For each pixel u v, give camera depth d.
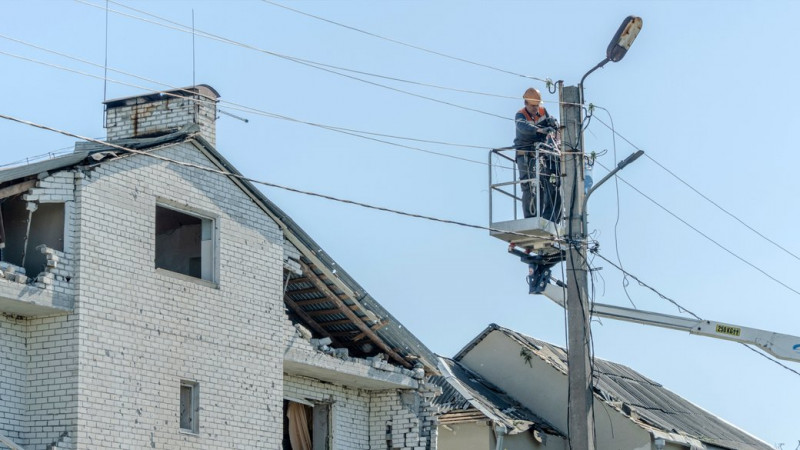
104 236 51.28
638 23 54.38
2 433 48.78
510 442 84.81
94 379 49.78
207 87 62.31
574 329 52.94
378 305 64.00
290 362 59.50
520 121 55.19
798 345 60.03
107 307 50.84
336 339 66.25
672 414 100.31
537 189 53.91
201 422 54.03
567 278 53.41
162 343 52.88
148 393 51.84
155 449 51.62
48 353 49.81
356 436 66.12
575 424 52.03
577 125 54.94
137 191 53.00
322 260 61.19
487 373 95.12
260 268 58.44
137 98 62.25
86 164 51.25
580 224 53.97
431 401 68.19
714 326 60.59
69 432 48.81
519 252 55.88
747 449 102.12
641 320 60.66
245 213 58.22
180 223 57.19
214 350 55.31
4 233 51.41
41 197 49.94
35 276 50.50
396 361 67.12
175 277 54.19
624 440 90.00
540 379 92.94
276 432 57.56
